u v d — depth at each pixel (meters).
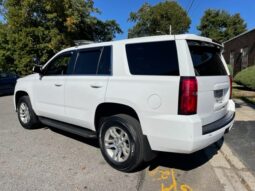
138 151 3.67
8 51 17.61
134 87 3.63
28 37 16.81
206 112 3.57
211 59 4.02
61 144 5.15
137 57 3.77
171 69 3.39
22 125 6.32
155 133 3.46
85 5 18.95
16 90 6.30
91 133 4.48
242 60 20.62
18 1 17.36
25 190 3.40
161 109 3.38
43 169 4.01
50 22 17.31
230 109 4.51
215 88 3.75
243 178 3.76
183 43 3.37
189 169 4.12
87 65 4.51
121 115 3.88
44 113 5.49
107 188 3.49
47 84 5.25
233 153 4.67
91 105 4.27
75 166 4.14
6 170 3.96
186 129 3.22
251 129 6.02
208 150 4.91
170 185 3.60
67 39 17.92
